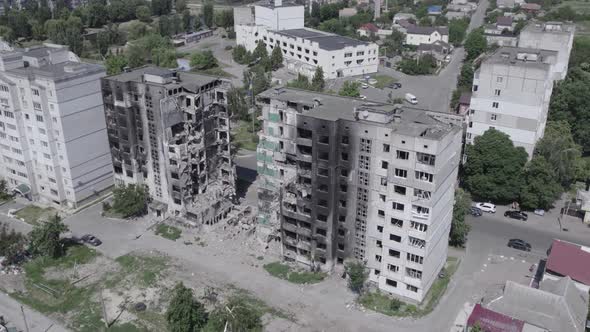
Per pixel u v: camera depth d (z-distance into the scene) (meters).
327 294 109.12
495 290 108.81
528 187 138.12
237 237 129.75
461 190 131.88
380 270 108.81
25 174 146.62
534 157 144.25
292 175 114.75
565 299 95.06
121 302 107.94
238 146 185.00
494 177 139.50
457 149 104.19
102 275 116.56
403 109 110.38
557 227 133.38
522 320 93.19
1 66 138.12
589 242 126.12
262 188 121.06
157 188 138.12
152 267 118.56
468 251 123.12
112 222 137.50
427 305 105.06
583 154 177.62
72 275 116.69
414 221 99.62
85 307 106.69
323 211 109.75
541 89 136.88
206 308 104.69
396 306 104.00
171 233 131.75
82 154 142.38
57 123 135.12
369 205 105.25
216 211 134.25
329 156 104.12
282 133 112.44
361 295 108.50
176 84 128.12
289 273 115.94
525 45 178.62
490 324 93.06
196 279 114.19
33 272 118.00
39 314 105.06
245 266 118.88
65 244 127.75
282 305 106.06
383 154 99.44
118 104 132.50
